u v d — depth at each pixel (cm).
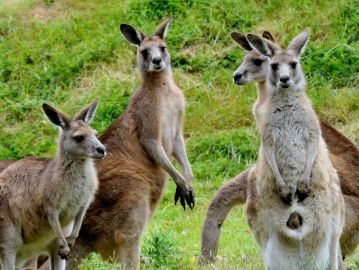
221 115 2000
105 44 2252
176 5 2300
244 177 1330
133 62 2200
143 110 1343
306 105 1136
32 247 1185
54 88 2181
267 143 1135
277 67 1162
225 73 2108
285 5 2259
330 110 1953
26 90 2181
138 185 1267
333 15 2186
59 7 2434
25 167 1173
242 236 1508
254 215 1144
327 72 2048
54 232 1145
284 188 1102
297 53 1190
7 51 2306
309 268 1122
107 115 2002
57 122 1180
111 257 1254
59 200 1145
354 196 1255
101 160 1290
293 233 1107
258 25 2216
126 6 2348
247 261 1282
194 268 1270
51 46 2295
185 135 1972
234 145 1880
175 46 2200
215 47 2197
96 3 2425
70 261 1229
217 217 1334
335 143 1300
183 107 1404
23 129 2066
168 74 1388
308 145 1121
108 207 1244
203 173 1819
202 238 1335
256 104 1503
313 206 1108
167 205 1720
